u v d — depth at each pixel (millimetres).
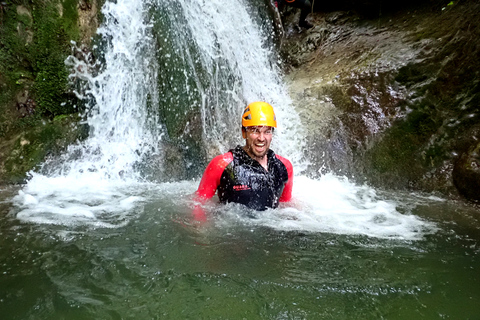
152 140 3969
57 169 3518
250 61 5180
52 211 2568
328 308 1507
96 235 2170
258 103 2631
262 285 1660
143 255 1925
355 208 2971
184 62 4184
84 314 1424
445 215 2850
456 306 1548
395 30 5102
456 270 1874
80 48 3723
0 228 2217
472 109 3625
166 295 1563
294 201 3049
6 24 3365
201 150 4109
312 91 4660
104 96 3877
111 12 3887
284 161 2803
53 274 1705
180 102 4121
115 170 3648
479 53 3725
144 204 2809
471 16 4090
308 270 1821
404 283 1714
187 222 2430
